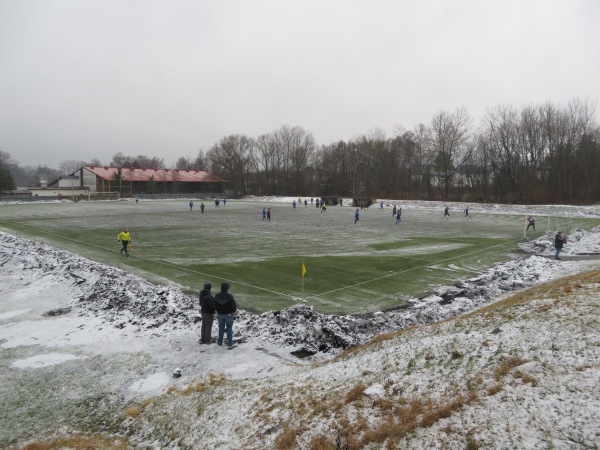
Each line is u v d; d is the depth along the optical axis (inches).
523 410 234.2
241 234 1414.9
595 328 310.5
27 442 308.8
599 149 3120.1
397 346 378.9
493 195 3408.0
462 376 283.6
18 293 705.6
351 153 4409.5
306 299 660.1
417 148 3983.8
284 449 258.2
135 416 339.9
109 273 772.6
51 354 458.3
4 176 4188.0
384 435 244.4
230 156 4825.3
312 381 345.7
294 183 4795.8
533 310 385.7
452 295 682.8
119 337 501.4
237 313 576.1
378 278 799.1
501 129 3307.1
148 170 4717.0
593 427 211.2
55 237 1314.0
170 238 1310.3
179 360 437.4
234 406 327.9
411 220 1996.8
